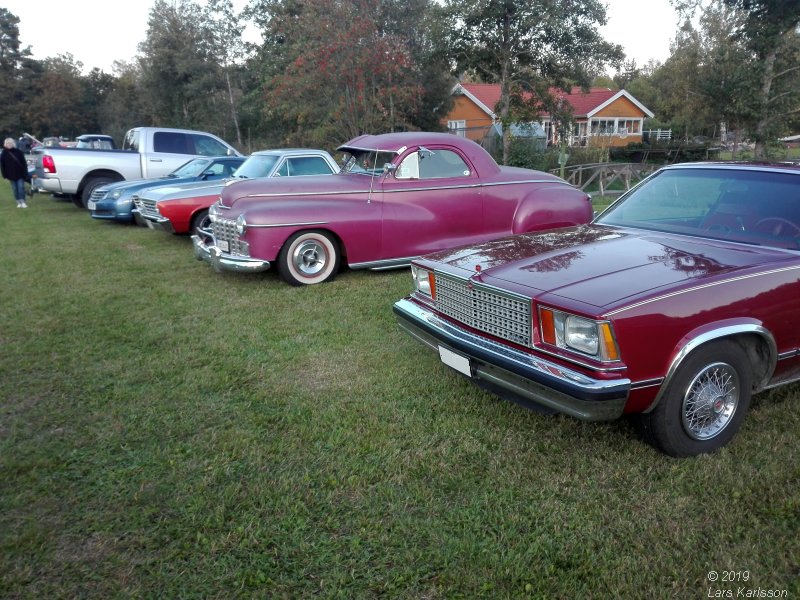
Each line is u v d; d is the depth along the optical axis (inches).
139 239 416.8
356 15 753.0
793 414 145.2
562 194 304.7
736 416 130.1
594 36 859.4
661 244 146.3
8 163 588.4
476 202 291.3
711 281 121.7
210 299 259.3
